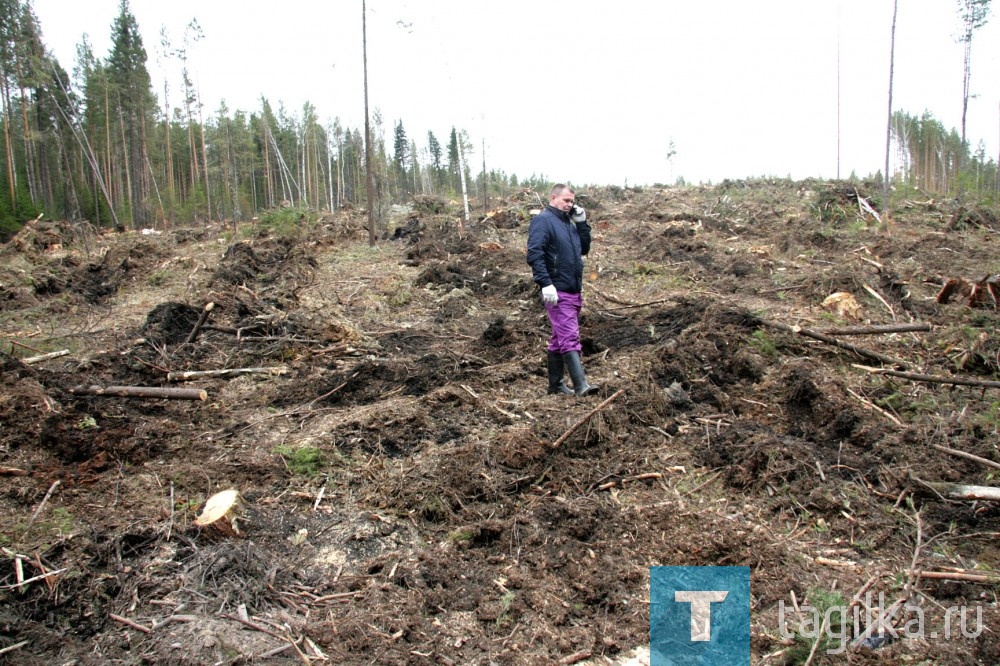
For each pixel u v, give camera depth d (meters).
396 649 2.57
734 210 12.88
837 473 3.74
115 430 4.13
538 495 3.62
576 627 2.72
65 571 2.89
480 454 3.82
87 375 5.15
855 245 9.62
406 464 3.86
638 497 3.63
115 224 19.77
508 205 14.98
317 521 3.38
